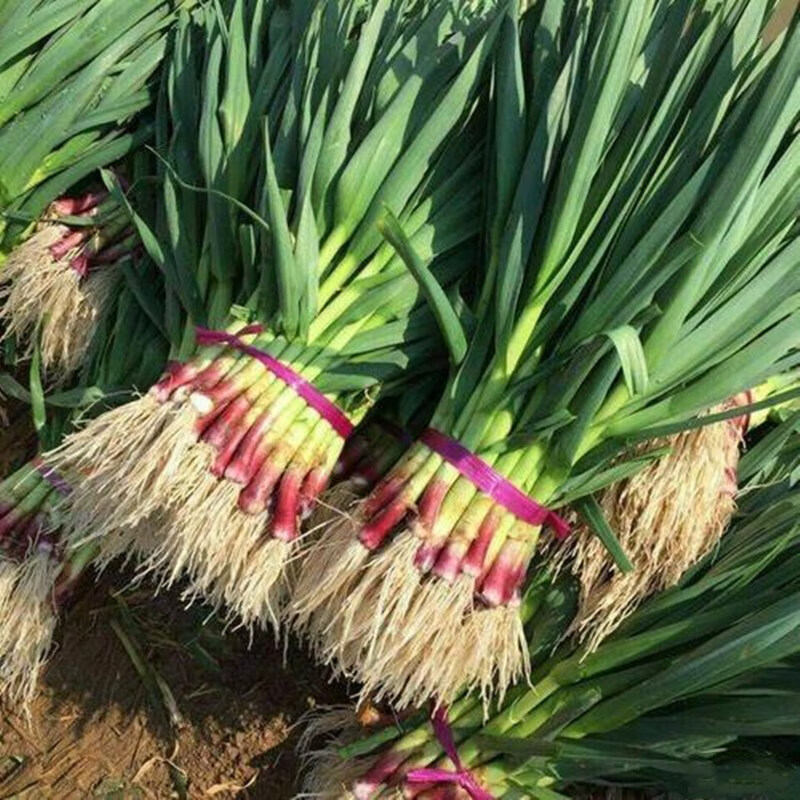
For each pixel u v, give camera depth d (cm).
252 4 105
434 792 89
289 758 99
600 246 82
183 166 99
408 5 103
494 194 88
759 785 81
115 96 106
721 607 86
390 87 89
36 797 97
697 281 79
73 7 104
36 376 99
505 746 87
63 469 97
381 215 87
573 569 88
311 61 91
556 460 83
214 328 91
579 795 93
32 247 104
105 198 107
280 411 86
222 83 99
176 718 100
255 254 90
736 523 96
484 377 84
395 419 93
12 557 98
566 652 91
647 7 84
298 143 91
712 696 85
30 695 99
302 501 87
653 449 85
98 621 104
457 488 83
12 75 104
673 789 87
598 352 78
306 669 103
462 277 93
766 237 81
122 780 99
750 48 84
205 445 85
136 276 100
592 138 79
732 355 82
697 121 83
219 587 90
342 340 88
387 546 83
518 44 86
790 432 93
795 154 80
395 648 83
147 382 98
